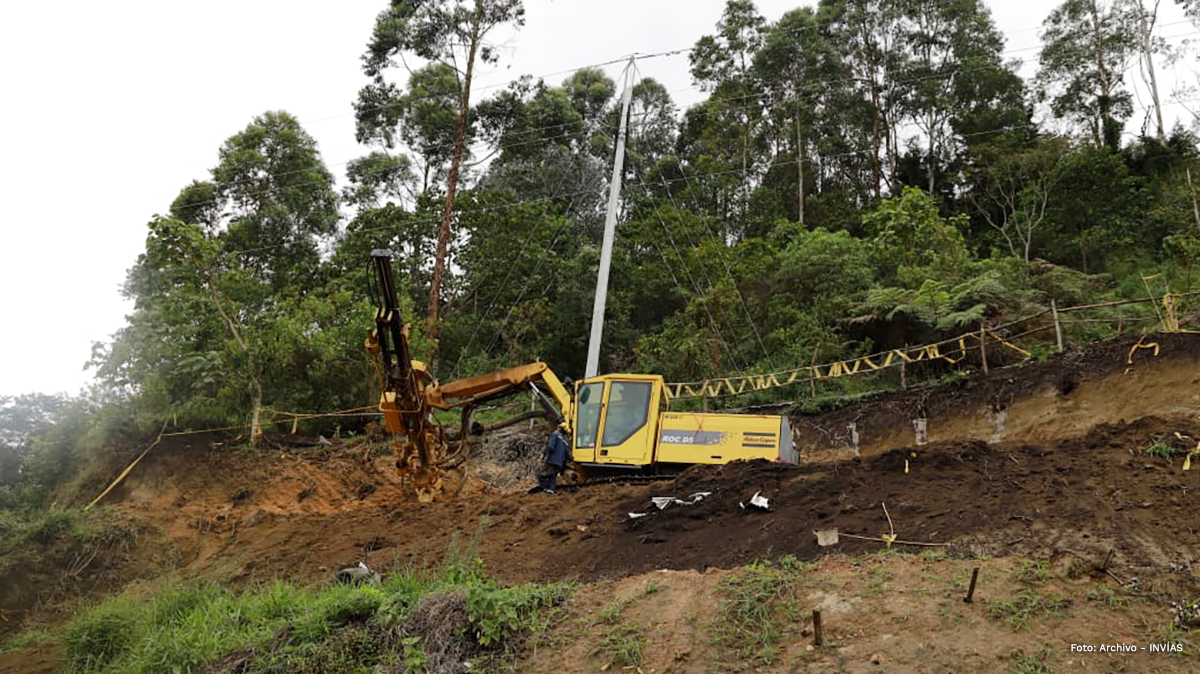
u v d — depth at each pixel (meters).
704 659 8.59
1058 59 40.66
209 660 10.52
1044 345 22.09
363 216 33.31
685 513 11.80
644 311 32.84
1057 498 10.16
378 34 30.62
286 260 34.66
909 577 9.17
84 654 11.82
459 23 30.53
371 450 20.28
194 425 19.55
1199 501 9.56
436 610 9.96
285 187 35.22
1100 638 7.82
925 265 28.70
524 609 9.99
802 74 41.72
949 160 41.41
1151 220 31.84
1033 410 18.84
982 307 22.23
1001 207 37.59
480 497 14.91
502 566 11.72
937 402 20.77
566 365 31.72
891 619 8.53
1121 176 32.47
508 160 39.97
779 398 23.94
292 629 10.50
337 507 18.25
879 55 43.34
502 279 33.12
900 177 41.91
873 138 42.47
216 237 34.00
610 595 10.05
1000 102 41.34
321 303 25.33
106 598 13.96
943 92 41.97
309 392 23.17
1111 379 17.97
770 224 38.94
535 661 9.17
